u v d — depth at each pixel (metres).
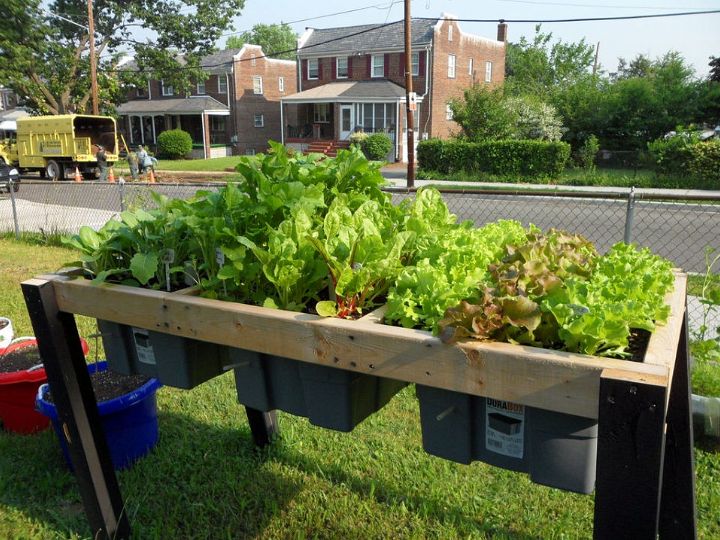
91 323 4.78
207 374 2.21
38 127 21.89
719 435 2.87
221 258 2.04
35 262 7.29
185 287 2.29
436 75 29.50
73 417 2.23
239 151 36.72
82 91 29.81
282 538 2.40
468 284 1.66
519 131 22.33
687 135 18.36
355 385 1.78
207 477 2.78
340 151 2.41
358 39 32.22
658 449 1.16
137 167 21.38
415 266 2.00
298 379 1.90
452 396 1.58
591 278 1.74
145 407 2.89
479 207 11.49
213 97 37.53
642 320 1.52
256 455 2.95
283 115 32.41
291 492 2.67
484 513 2.52
